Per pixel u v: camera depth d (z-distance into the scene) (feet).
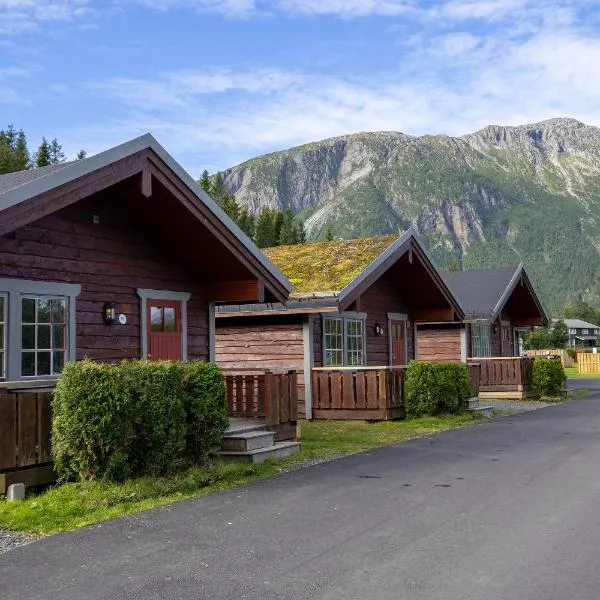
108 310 38.83
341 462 36.45
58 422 27.84
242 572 18.66
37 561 19.77
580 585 17.47
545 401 80.02
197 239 41.98
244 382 41.63
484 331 93.25
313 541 21.48
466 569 18.71
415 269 68.28
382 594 16.93
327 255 63.26
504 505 26.18
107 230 39.42
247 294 44.86
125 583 17.89
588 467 34.47
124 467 28.60
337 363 61.98
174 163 37.86
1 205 29.14
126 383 28.45
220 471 31.58
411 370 57.00
